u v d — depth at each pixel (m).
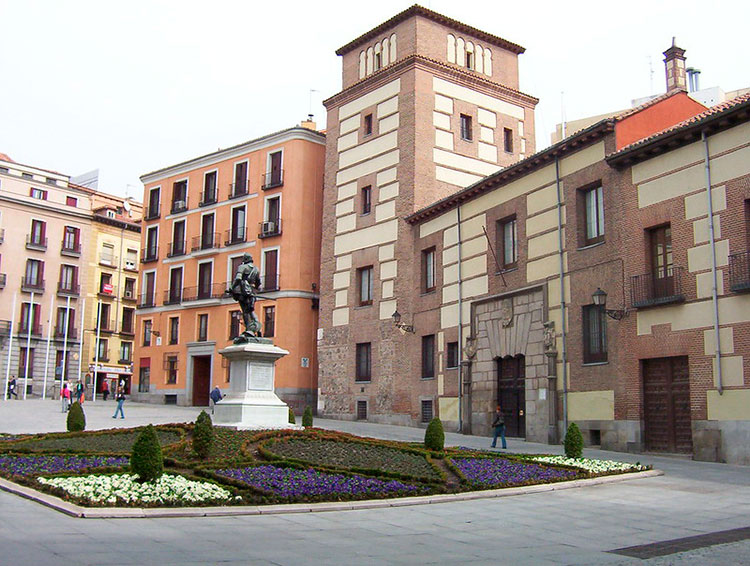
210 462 17.36
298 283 51.44
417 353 40.53
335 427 37.22
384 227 43.88
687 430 24.56
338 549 10.20
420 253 41.12
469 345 36.00
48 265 74.31
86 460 18.02
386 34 47.03
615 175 27.92
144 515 12.05
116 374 80.25
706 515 13.77
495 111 47.12
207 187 59.41
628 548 10.80
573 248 29.81
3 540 9.69
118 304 81.19
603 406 27.58
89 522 11.38
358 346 44.84
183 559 9.05
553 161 31.28
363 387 43.75
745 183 22.98
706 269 24.03
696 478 19.11
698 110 31.09
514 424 32.97
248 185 55.84
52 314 73.75
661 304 25.27
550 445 29.48
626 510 14.29
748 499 15.72
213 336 56.59
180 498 13.34
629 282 26.80
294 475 16.34
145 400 60.81
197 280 58.53
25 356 71.69
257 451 19.47
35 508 12.41
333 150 48.97
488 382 34.66
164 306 60.75
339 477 16.50
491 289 34.88
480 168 45.53
